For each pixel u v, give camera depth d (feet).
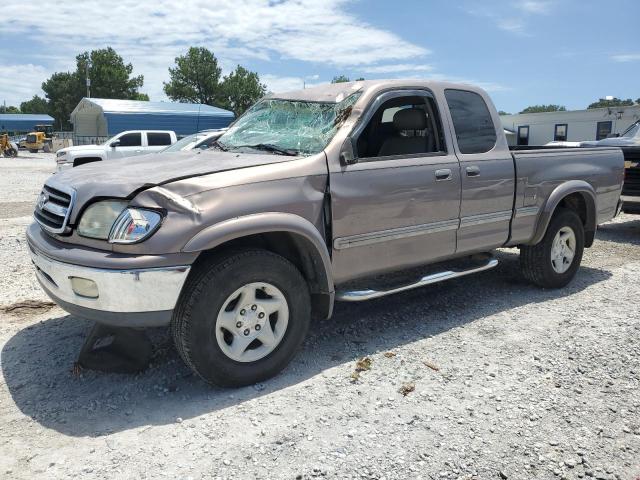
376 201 13.42
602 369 12.72
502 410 10.93
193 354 11.00
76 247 11.06
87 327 15.07
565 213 18.58
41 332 14.76
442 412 10.85
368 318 16.05
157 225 10.54
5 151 141.69
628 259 24.06
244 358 11.69
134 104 110.73
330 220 12.72
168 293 10.59
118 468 9.05
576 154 19.01
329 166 12.73
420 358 13.32
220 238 10.85
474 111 16.15
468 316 16.24
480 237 16.16
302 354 13.56
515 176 16.70
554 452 9.59
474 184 15.56
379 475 8.93
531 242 17.85
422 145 15.28
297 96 15.57
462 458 9.40
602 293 18.66
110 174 11.92
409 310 16.74
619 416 10.74
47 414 10.71
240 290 11.41
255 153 13.66
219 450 9.54
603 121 108.47
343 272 13.23
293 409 10.91
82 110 127.03
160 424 10.37
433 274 15.30
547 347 13.96
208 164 12.33
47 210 12.11
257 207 11.48
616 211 21.16
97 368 12.10
